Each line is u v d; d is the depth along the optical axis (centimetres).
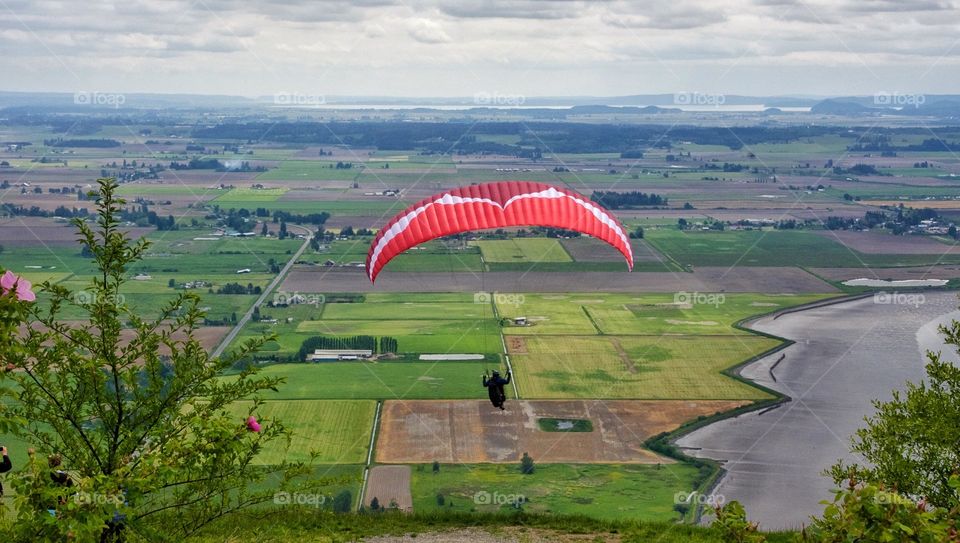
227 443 1525
